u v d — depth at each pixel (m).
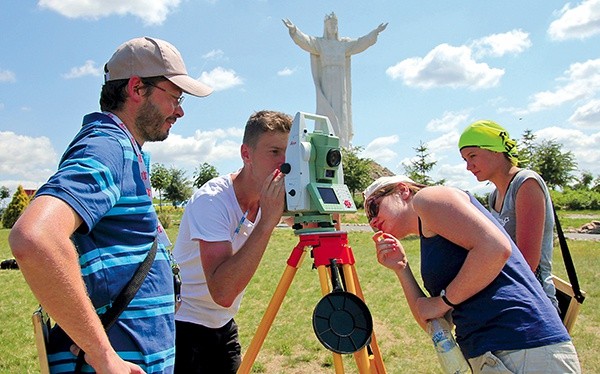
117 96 2.12
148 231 2.02
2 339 6.89
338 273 2.55
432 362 5.61
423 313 2.31
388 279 10.78
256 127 2.75
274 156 2.74
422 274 2.34
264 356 5.96
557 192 47.50
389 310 8.04
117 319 1.87
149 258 1.99
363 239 20.03
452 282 2.17
